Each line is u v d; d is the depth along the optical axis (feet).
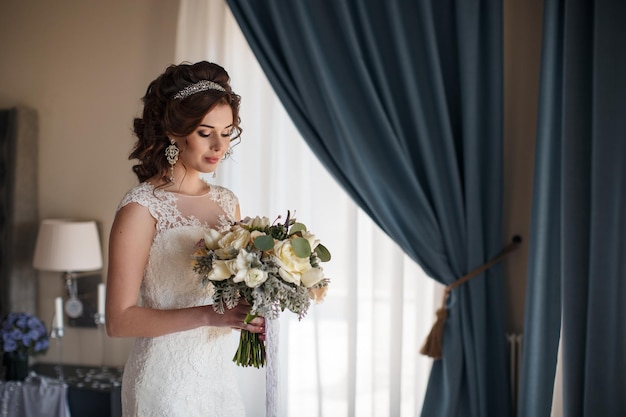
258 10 11.03
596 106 9.38
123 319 6.21
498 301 10.77
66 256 11.57
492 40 10.46
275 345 6.47
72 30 12.83
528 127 11.02
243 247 5.92
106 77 12.67
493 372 10.82
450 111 10.85
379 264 11.05
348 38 10.62
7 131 12.79
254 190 11.43
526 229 11.07
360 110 10.77
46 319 13.09
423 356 11.20
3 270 12.71
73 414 11.35
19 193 12.73
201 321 6.20
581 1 9.64
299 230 6.26
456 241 10.67
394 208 10.77
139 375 6.49
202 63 6.54
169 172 6.65
